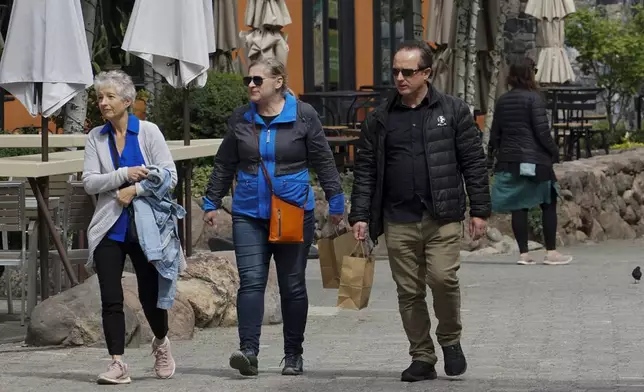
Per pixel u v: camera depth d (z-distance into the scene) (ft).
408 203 46.47
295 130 47.60
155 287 47.50
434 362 47.44
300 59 137.18
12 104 123.34
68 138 65.82
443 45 112.68
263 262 48.08
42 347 56.59
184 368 51.24
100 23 90.17
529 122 90.48
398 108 46.70
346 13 139.44
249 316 47.85
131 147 46.83
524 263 93.30
